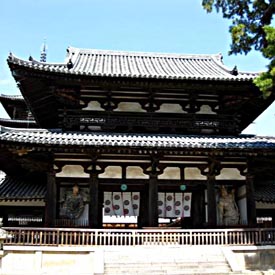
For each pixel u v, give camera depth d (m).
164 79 24.22
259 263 21.36
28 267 20.16
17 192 25.33
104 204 25.00
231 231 21.77
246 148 22.61
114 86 24.94
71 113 25.23
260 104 27.23
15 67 22.81
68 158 23.94
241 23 19.80
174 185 24.81
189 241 22.05
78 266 20.41
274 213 27.53
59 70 23.44
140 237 22.00
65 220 23.80
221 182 24.92
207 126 25.80
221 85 24.98
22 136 21.83
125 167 24.39
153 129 25.42
